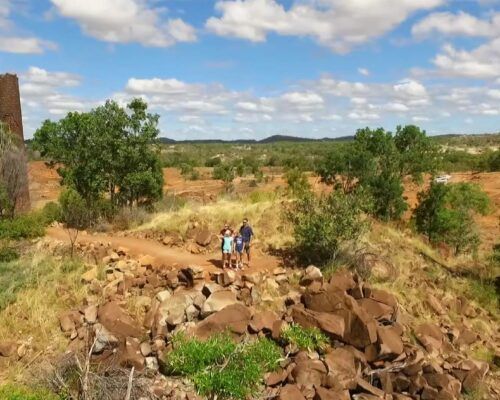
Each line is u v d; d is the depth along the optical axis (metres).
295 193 25.50
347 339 12.37
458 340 14.68
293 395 10.31
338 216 16.73
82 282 14.70
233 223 20.77
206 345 10.97
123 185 25.52
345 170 27.16
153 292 14.10
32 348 11.96
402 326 13.67
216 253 18.61
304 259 17.20
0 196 22.23
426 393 11.54
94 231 22.50
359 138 28.25
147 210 26.22
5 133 24.56
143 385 10.41
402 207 26.97
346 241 17.36
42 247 18.72
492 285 19.34
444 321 15.61
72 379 10.57
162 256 17.84
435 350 13.49
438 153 29.28
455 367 12.89
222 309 12.24
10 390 10.06
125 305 13.31
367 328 12.17
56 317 12.96
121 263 15.85
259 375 10.76
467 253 24.33
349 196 17.59
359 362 11.80
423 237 23.73
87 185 25.27
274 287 14.42
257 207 22.06
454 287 18.23
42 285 14.21
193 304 12.70
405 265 18.52
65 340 12.18
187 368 10.66
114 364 11.02
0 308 13.22
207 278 14.86
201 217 21.42
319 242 16.70
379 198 26.28
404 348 12.79
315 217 16.89
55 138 27.30
